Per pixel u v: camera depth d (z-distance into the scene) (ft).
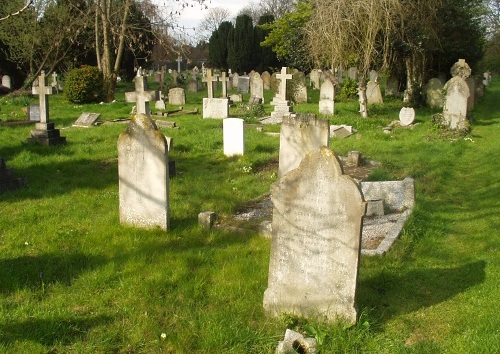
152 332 15.34
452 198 31.12
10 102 85.20
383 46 67.87
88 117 62.75
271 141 50.21
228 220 26.71
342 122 63.67
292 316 16.44
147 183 24.39
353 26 65.77
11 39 101.50
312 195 15.81
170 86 131.44
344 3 65.21
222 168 39.45
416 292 18.29
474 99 84.43
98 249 21.94
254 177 36.63
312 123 31.71
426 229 25.03
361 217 15.16
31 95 101.30
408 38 75.72
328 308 16.08
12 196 30.25
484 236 24.17
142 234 23.89
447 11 83.20
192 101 93.09
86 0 88.33
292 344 14.20
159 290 18.25
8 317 15.90
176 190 31.83
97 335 15.31
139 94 56.34
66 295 17.78
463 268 20.31
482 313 16.34
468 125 56.75
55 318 15.89
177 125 59.77
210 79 73.61
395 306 17.26
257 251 22.21
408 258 21.67
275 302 16.87
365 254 21.43
